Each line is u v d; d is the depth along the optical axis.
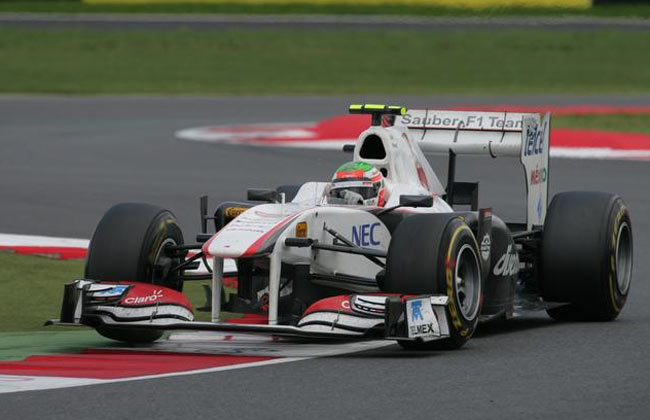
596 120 87.25
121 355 24.38
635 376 21.86
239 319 30.47
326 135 82.50
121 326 24.39
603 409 19.12
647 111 92.69
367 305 23.69
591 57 143.12
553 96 113.06
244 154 72.62
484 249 26.33
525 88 121.12
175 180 60.88
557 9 162.25
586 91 119.06
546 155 32.34
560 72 133.75
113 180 60.69
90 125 89.69
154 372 22.14
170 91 118.62
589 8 163.50
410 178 28.83
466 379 21.48
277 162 68.62
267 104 108.12
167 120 94.38
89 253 25.77
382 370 22.36
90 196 55.03
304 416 18.61
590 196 29.44
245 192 56.88
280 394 20.17
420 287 23.98
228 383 21.08
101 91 117.25
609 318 29.61
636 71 134.88
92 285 25.00
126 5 169.88
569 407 19.25
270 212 25.98
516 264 28.44
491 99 108.75
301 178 61.88
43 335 27.55
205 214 28.05
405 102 104.81
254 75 131.38
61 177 61.78
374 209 27.19
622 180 60.47
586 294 28.78
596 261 28.53
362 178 27.52
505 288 27.81
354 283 26.45
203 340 26.84
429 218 24.75
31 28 152.88
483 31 156.75
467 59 141.75
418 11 167.25
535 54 144.38
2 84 119.81
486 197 54.72
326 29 158.50
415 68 135.88
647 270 37.88
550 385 20.97
